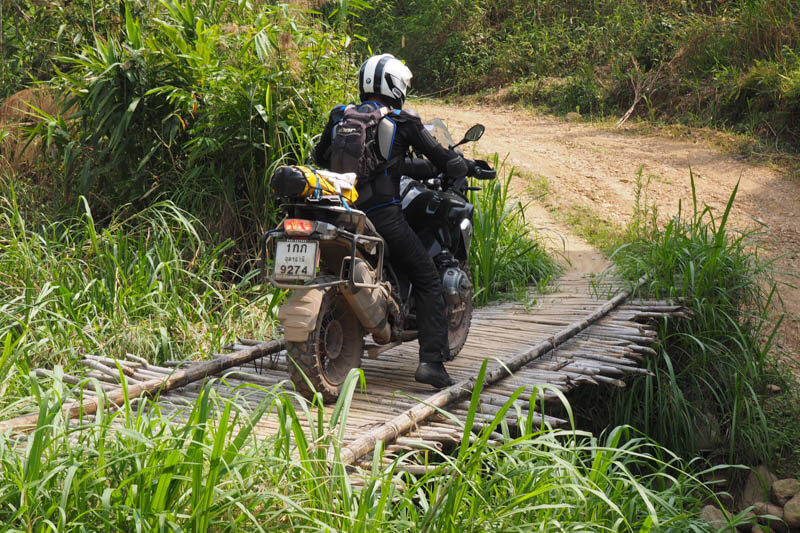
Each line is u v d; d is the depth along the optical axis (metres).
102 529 2.25
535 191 9.80
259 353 4.48
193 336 4.93
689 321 5.60
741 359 5.54
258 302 5.46
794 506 4.71
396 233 3.91
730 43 13.73
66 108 6.46
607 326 5.24
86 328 4.65
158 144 6.24
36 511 2.21
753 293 5.96
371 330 3.90
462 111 15.69
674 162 11.04
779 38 13.08
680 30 14.99
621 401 5.26
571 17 18.06
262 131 6.14
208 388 2.43
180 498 2.32
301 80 6.28
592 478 2.95
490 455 2.81
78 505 2.23
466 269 4.76
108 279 5.22
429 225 4.31
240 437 2.38
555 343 4.71
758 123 12.02
